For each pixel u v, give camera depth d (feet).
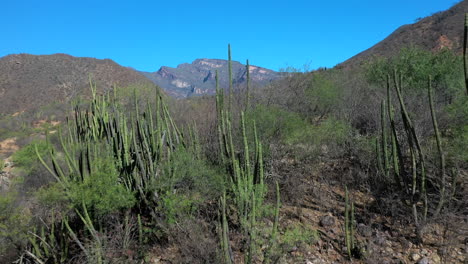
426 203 15.28
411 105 23.85
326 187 19.74
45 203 15.94
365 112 26.21
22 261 15.49
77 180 17.24
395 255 14.47
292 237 13.89
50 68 236.22
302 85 33.42
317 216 17.42
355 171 19.95
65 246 15.81
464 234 14.83
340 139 21.93
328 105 30.30
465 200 15.87
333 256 14.71
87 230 16.20
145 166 18.25
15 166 22.62
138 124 18.52
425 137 20.36
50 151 17.67
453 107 19.85
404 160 19.84
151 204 17.52
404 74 31.40
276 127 20.62
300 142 20.95
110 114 19.16
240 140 20.06
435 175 17.75
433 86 29.09
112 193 14.93
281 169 20.65
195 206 16.89
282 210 17.85
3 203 14.92
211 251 14.15
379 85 32.07
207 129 23.57
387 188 18.21
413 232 15.66
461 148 16.76
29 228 15.75
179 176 16.75
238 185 15.06
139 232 15.79
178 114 31.42
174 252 15.23
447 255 13.92
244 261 13.76
